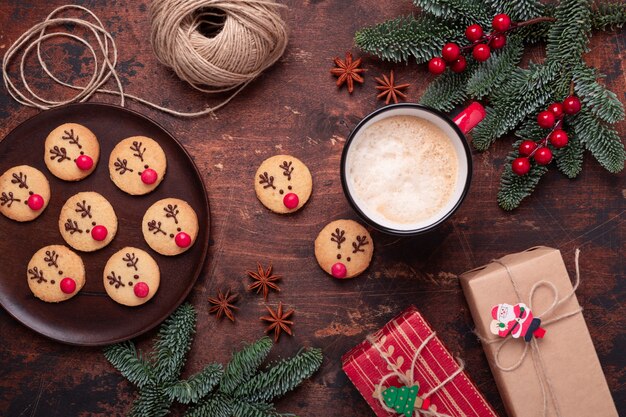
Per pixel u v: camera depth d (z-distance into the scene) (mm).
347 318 548
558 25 512
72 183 536
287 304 548
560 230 554
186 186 539
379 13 554
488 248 553
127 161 535
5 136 537
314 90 554
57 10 550
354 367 501
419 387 498
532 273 499
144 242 538
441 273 551
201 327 546
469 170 478
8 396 542
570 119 523
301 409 546
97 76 554
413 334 500
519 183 532
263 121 552
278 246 548
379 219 482
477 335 524
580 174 554
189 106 552
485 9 521
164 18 498
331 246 541
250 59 516
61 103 552
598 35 551
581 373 496
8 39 551
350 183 479
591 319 551
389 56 527
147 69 552
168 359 521
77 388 543
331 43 554
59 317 533
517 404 495
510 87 522
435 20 524
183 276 537
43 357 543
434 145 488
